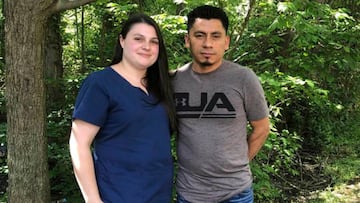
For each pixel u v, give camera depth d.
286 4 3.74
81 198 4.34
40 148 3.18
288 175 5.73
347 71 6.38
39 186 3.20
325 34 4.21
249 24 4.47
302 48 4.24
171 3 4.59
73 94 4.85
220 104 2.22
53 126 4.48
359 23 4.81
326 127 6.91
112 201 1.99
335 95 7.00
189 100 2.25
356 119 7.61
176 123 2.24
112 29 5.61
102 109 1.97
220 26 2.19
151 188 2.04
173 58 4.07
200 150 2.23
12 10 2.91
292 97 4.62
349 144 6.95
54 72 5.50
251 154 2.50
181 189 2.34
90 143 1.98
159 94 2.13
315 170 6.03
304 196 5.22
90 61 6.42
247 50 4.51
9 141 3.15
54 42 5.50
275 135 4.27
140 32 2.03
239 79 2.23
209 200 2.28
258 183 4.20
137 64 2.04
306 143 6.86
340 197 5.17
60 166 4.27
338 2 6.13
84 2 2.89
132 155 2.01
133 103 2.01
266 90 3.85
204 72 2.24
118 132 2.01
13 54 2.98
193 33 2.22
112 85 2.00
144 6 4.78
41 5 2.88
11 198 3.21
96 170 2.04
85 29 6.79
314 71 4.41
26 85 3.02
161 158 2.07
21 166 3.13
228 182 2.26
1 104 5.23
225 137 2.22
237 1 3.96
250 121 2.35
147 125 2.04
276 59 4.54
